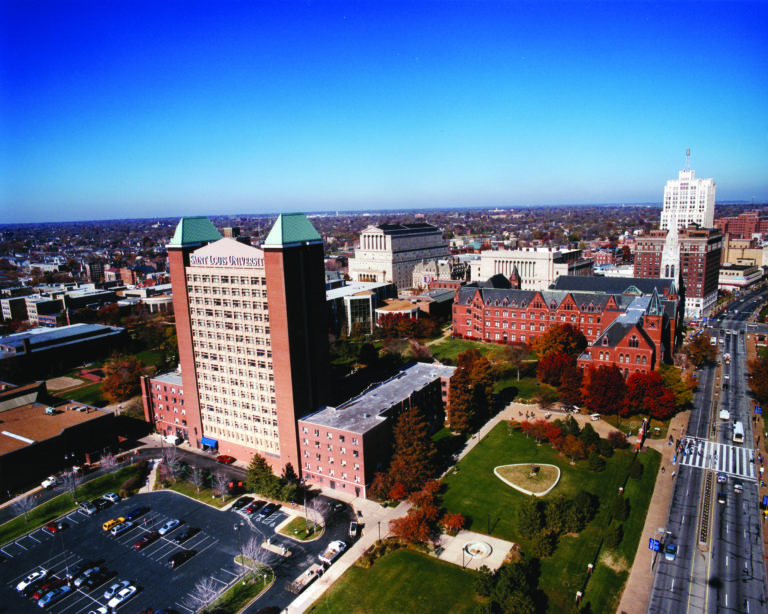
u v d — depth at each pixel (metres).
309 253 136.00
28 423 153.25
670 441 146.88
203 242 150.25
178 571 103.31
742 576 96.56
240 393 143.50
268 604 93.44
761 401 167.88
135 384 198.25
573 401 169.38
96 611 93.75
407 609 90.38
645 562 100.62
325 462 130.88
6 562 108.56
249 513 122.25
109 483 138.38
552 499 115.25
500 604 86.94
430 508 110.38
